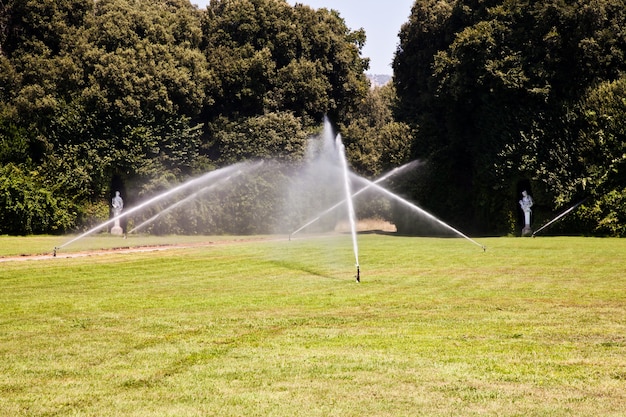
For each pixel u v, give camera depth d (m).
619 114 31.94
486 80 35.62
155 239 33.91
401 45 47.19
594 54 33.06
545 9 33.72
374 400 6.55
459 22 42.31
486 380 7.16
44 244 27.42
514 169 34.53
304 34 49.03
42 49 42.56
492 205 36.47
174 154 43.69
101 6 45.91
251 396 6.73
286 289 14.08
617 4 33.34
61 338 9.52
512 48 35.34
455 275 15.95
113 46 43.25
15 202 37.31
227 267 18.44
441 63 37.78
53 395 6.89
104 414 6.32
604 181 31.67
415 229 40.97
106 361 8.22
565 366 7.65
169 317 11.00
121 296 13.34
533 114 34.50
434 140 40.16
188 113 45.00
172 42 45.88
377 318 10.68
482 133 36.91
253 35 47.78
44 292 13.94
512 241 27.38
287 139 45.25
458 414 6.15
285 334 9.59
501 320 10.31
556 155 33.25
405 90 47.84
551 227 33.34
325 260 20.08
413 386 6.98
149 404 6.57
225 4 49.41
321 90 47.72
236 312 11.41
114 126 42.28
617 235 30.75
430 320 10.43
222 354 8.46
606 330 9.47
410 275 16.09
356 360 8.04
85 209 41.31
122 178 42.78
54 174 40.59
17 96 40.97
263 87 46.56
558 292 12.97
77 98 41.75
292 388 6.97
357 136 52.25
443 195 40.56
